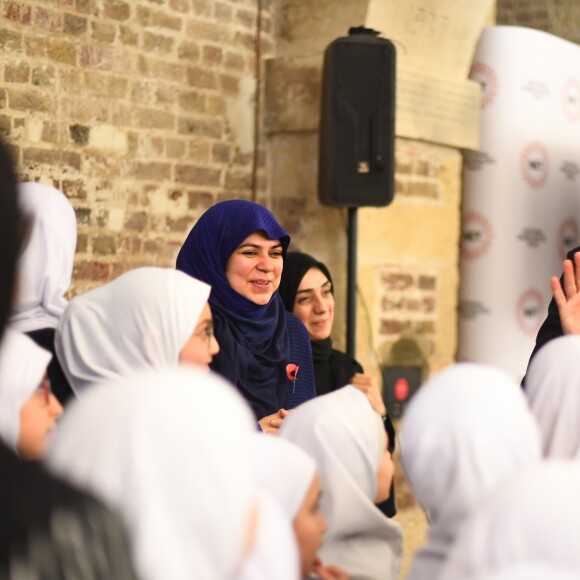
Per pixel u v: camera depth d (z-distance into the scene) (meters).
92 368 3.82
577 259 4.73
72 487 1.54
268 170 8.68
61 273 4.59
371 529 3.38
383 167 8.08
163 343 3.81
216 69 8.27
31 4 7.09
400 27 8.74
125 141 7.66
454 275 9.47
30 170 7.09
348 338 8.21
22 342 3.10
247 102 8.50
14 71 7.01
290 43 8.66
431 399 2.89
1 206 1.52
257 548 2.36
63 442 1.93
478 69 9.58
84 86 7.40
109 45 7.54
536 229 9.70
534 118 9.66
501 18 12.00
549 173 9.79
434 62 9.12
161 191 7.90
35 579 1.44
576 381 3.34
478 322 9.55
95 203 7.48
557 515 2.13
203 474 1.89
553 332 4.95
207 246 5.28
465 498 2.80
